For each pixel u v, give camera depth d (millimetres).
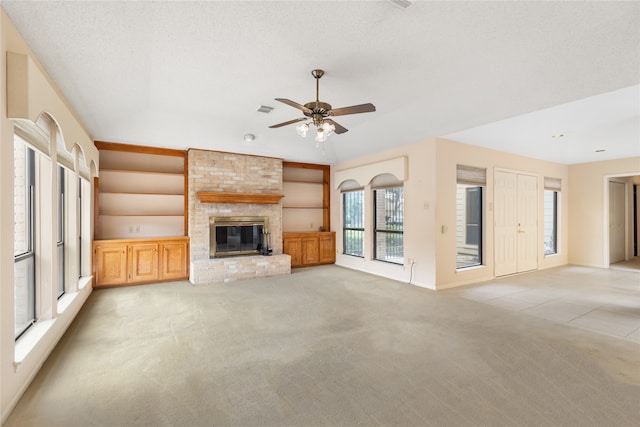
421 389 2170
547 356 2656
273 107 4270
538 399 2041
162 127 4863
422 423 1816
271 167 6488
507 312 3852
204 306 4113
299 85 3521
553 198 7332
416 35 2523
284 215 7355
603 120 4211
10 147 1968
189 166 5691
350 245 7199
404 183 5539
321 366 2504
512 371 2406
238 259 5738
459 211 7516
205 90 3691
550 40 2604
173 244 5516
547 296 4590
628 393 2102
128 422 1827
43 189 2846
